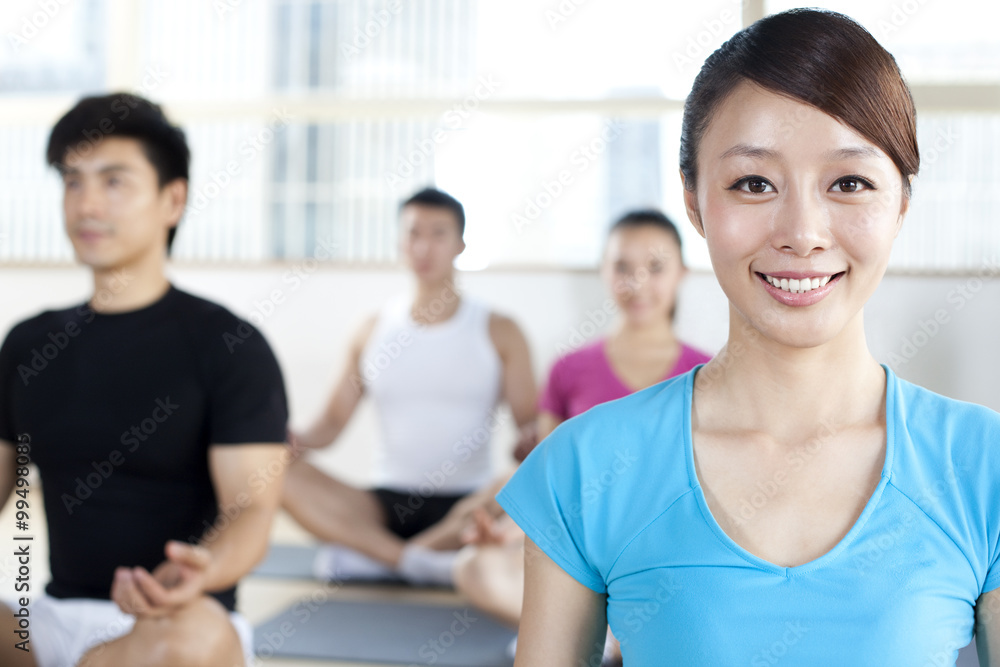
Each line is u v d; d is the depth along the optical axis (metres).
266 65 4.83
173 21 4.84
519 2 4.64
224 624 1.44
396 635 2.37
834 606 0.72
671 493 0.78
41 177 4.75
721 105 0.76
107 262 1.62
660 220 2.62
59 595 1.59
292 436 2.99
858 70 0.72
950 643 0.72
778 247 0.74
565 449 0.83
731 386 0.81
